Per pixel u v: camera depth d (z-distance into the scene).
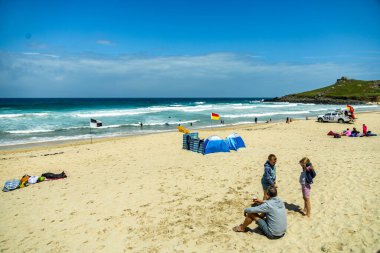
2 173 13.38
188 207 7.92
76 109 66.31
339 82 147.00
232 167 12.15
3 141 24.52
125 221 7.25
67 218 7.72
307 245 5.61
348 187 8.38
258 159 13.48
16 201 9.35
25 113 51.00
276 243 5.78
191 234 6.38
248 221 6.21
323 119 34.62
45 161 15.48
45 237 6.75
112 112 55.84
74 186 10.59
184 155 15.41
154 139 21.78
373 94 110.50
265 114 54.94
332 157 12.62
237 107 78.75
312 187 8.73
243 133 24.12
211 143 15.51
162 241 6.16
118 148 18.64
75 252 5.98
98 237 6.54
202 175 11.11
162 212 7.67
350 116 32.97
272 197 5.96
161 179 10.83
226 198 8.48
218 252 5.61
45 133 29.25
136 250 5.87
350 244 5.44
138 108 71.94
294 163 12.16
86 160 15.41
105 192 9.66
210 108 73.19
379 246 5.23
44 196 9.67
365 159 11.64
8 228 7.37
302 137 21.45
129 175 11.70
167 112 58.31
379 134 22.08
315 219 6.61
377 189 7.97
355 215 6.56
